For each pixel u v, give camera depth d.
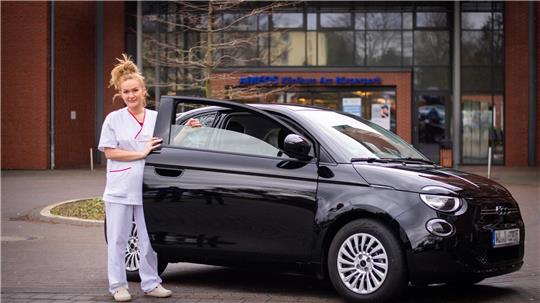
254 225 6.63
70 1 28.44
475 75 28.84
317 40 28.75
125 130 6.40
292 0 21.11
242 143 6.93
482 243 6.16
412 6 28.78
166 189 7.02
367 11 28.83
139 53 25.55
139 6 25.44
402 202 6.08
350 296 6.23
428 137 28.84
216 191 6.79
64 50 28.09
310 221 6.40
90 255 9.62
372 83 28.59
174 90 28.44
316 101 28.92
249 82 28.31
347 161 6.47
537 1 28.69
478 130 28.95
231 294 6.87
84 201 15.05
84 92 29.59
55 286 7.37
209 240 6.82
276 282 7.58
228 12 27.45
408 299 6.63
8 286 7.36
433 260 5.96
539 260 8.95
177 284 7.46
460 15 28.80
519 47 28.73
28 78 27.02
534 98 28.83
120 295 6.45
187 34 28.52
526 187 19.56
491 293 6.95
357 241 6.22
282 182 6.56
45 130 27.00
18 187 19.80
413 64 28.80
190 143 7.14
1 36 27.06
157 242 7.07
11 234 11.82
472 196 6.25
